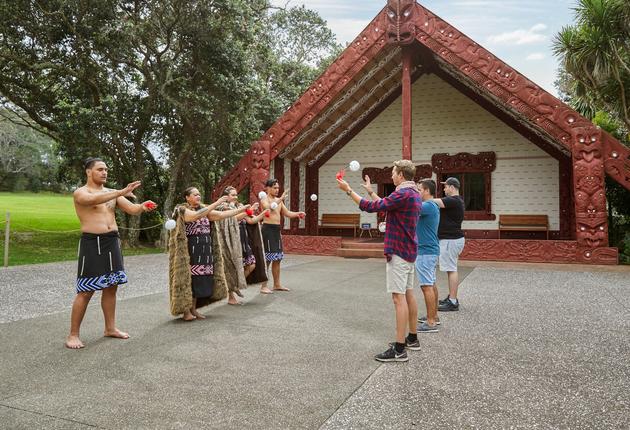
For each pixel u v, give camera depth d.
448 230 5.98
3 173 68.62
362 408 2.93
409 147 13.52
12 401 3.03
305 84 23.17
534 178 16.33
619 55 12.93
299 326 5.10
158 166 20.23
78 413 2.84
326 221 18.81
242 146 19.20
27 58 16.11
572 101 16.09
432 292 4.96
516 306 6.30
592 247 11.52
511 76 12.28
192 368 3.68
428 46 13.12
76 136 15.14
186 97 15.92
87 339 4.55
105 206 4.51
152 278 9.18
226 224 6.23
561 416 2.82
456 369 3.68
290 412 2.86
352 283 8.43
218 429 2.63
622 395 3.15
